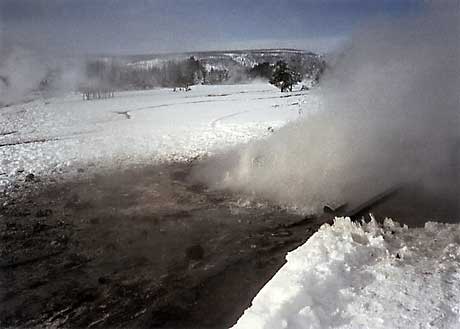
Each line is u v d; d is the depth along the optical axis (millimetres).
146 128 19000
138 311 4301
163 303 4402
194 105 30266
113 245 5934
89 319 4227
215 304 4320
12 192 8773
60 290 4785
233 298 4406
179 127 18875
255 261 5223
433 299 3580
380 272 4078
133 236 6242
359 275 4020
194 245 5805
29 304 4527
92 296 4637
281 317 3326
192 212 7234
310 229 6277
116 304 4453
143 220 6891
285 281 3855
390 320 3332
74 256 5633
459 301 3541
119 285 4828
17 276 5141
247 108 27047
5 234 6422
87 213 7328
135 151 13102
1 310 4434
